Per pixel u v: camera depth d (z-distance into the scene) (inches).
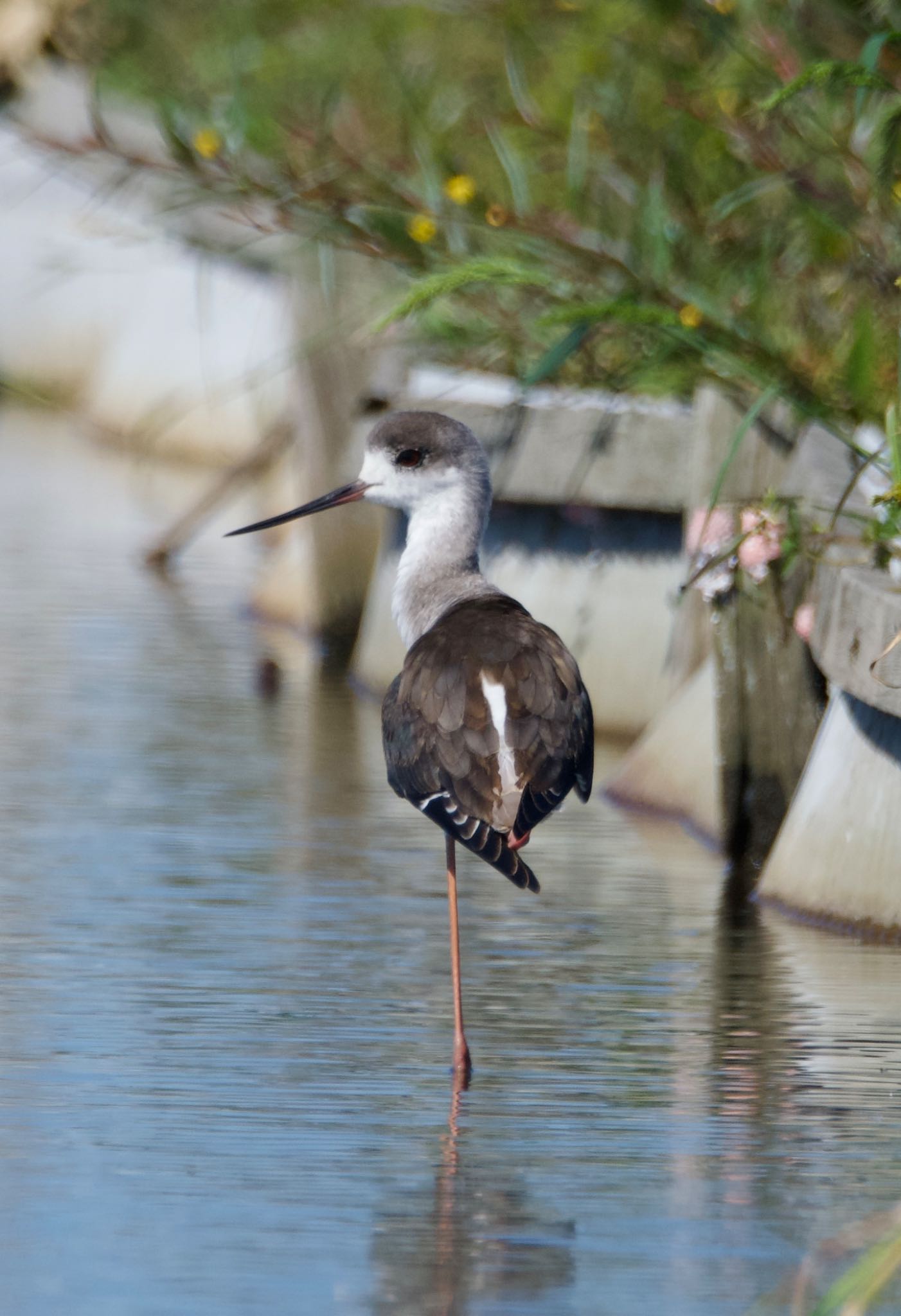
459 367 602.5
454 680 350.0
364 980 370.6
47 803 503.8
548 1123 301.1
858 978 377.4
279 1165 282.5
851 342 513.0
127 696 636.1
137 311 1282.0
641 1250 256.7
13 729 584.4
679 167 555.2
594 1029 345.1
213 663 693.9
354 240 551.5
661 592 593.3
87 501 1051.3
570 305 510.0
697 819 500.7
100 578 844.6
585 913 422.9
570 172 539.5
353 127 600.7
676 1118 303.6
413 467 398.9
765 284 524.1
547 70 642.8
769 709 475.8
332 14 640.4
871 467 483.2
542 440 594.9
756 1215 267.7
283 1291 243.8
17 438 1300.4
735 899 438.9
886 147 456.1
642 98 563.8
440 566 398.0
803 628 456.4
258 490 981.8
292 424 866.1
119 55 752.3
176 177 603.2
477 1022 347.6
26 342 1386.6
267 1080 316.8
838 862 417.7
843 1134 298.0
